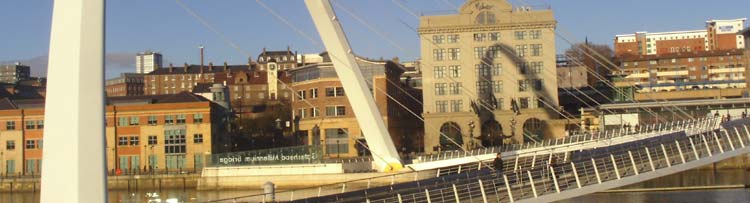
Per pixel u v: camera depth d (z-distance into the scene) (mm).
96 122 17453
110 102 113438
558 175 33312
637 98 126438
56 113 17281
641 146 38156
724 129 37969
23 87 190500
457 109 116562
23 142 100938
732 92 126938
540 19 116062
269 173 80188
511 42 116812
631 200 60688
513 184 32875
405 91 124438
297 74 119125
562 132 112375
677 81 172625
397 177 57844
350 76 52562
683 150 38625
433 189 32344
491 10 117062
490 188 32156
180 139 99438
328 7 52094
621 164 36656
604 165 33938
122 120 100438
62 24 17391
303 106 116812
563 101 127688
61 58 17359
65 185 17141
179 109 99875
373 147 53000
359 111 52875
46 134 17312
